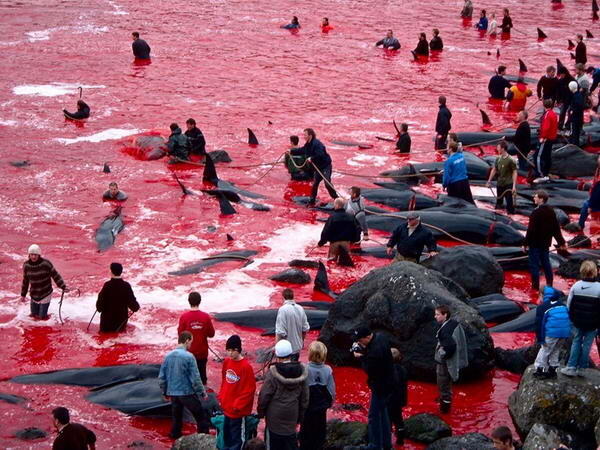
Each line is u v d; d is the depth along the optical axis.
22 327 19.14
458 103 40.97
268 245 24.33
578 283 14.75
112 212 26.22
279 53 50.47
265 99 40.56
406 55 51.22
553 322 14.64
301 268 22.67
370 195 28.08
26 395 16.27
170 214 26.39
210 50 50.53
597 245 24.81
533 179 29.98
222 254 23.42
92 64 45.88
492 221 24.86
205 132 35.06
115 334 18.95
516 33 59.22
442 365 15.45
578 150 31.69
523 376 15.45
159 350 18.28
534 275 21.30
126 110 37.75
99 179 29.25
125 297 18.83
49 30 53.97
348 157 32.59
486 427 15.25
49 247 23.67
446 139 33.06
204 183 29.17
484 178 30.23
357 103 40.47
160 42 52.06
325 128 36.31
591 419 14.30
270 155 32.62
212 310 20.14
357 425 14.50
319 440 13.52
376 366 13.48
